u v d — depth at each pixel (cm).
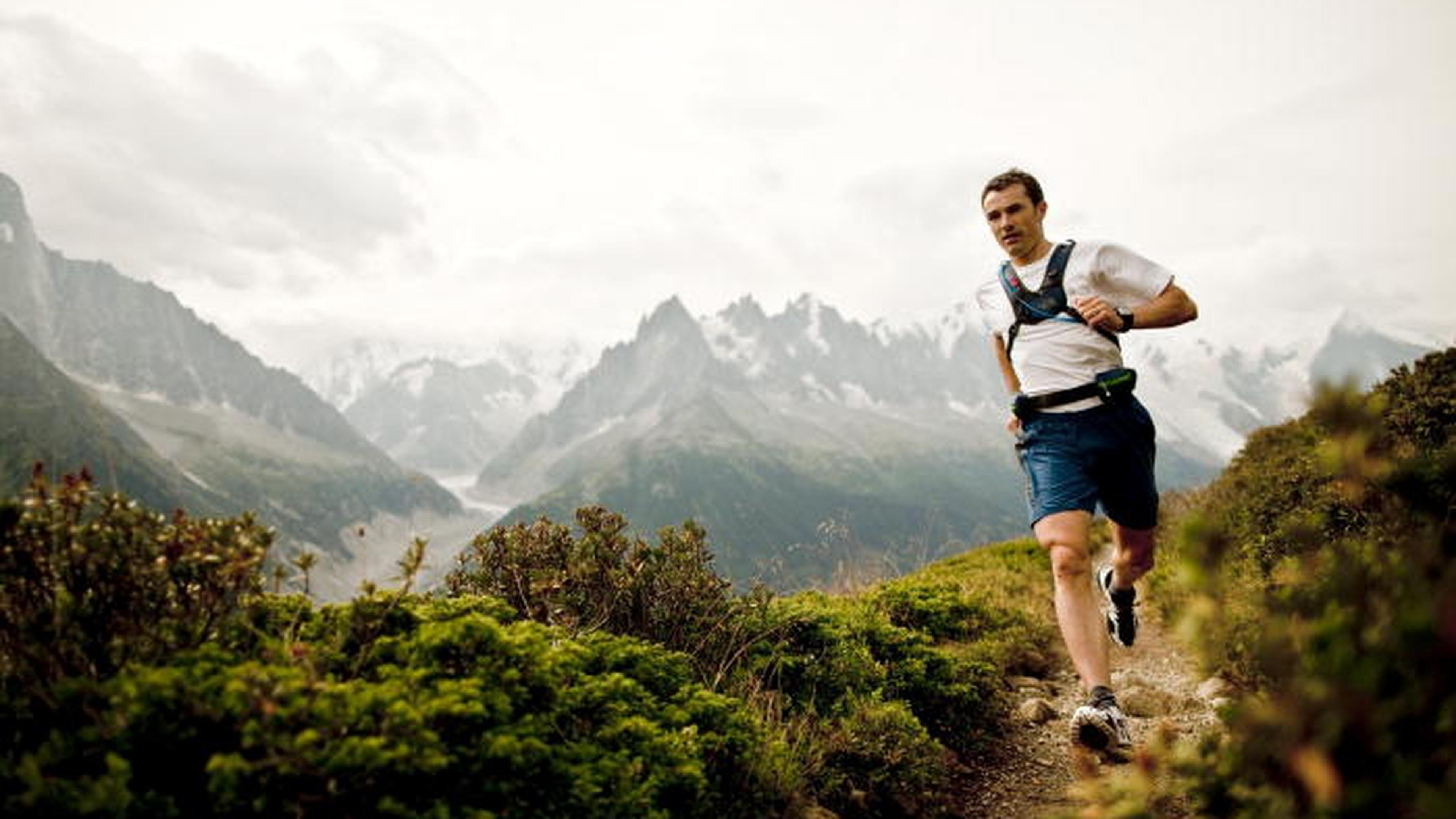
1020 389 415
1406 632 126
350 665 258
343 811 201
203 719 205
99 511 237
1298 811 148
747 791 307
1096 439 380
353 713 210
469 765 221
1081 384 382
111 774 184
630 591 412
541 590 376
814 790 345
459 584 404
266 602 271
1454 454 179
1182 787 202
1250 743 157
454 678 252
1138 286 385
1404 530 182
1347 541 229
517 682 256
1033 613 736
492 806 223
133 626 233
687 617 425
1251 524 584
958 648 574
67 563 225
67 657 222
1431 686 123
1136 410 386
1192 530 160
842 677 426
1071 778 392
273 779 199
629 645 344
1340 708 128
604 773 248
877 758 368
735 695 381
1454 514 175
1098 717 335
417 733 208
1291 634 161
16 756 204
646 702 303
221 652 233
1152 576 757
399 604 276
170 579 239
